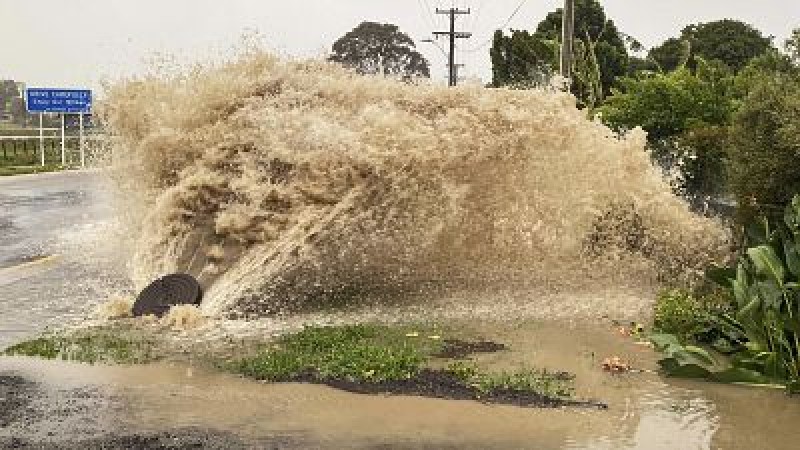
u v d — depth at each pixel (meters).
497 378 8.59
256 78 13.83
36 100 46.97
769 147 11.17
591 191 13.98
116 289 13.31
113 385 8.34
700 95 22.50
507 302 12.56
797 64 12.90
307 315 11.66
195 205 12.95
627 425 7.46
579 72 26.58
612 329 11.08
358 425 7.30
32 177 38.34
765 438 7.23
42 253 16.88
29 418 7.30
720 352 9.86
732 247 13.40
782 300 8.94
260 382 8.51
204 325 10.84
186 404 7.80
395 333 10.50
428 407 7.80
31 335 10.39
